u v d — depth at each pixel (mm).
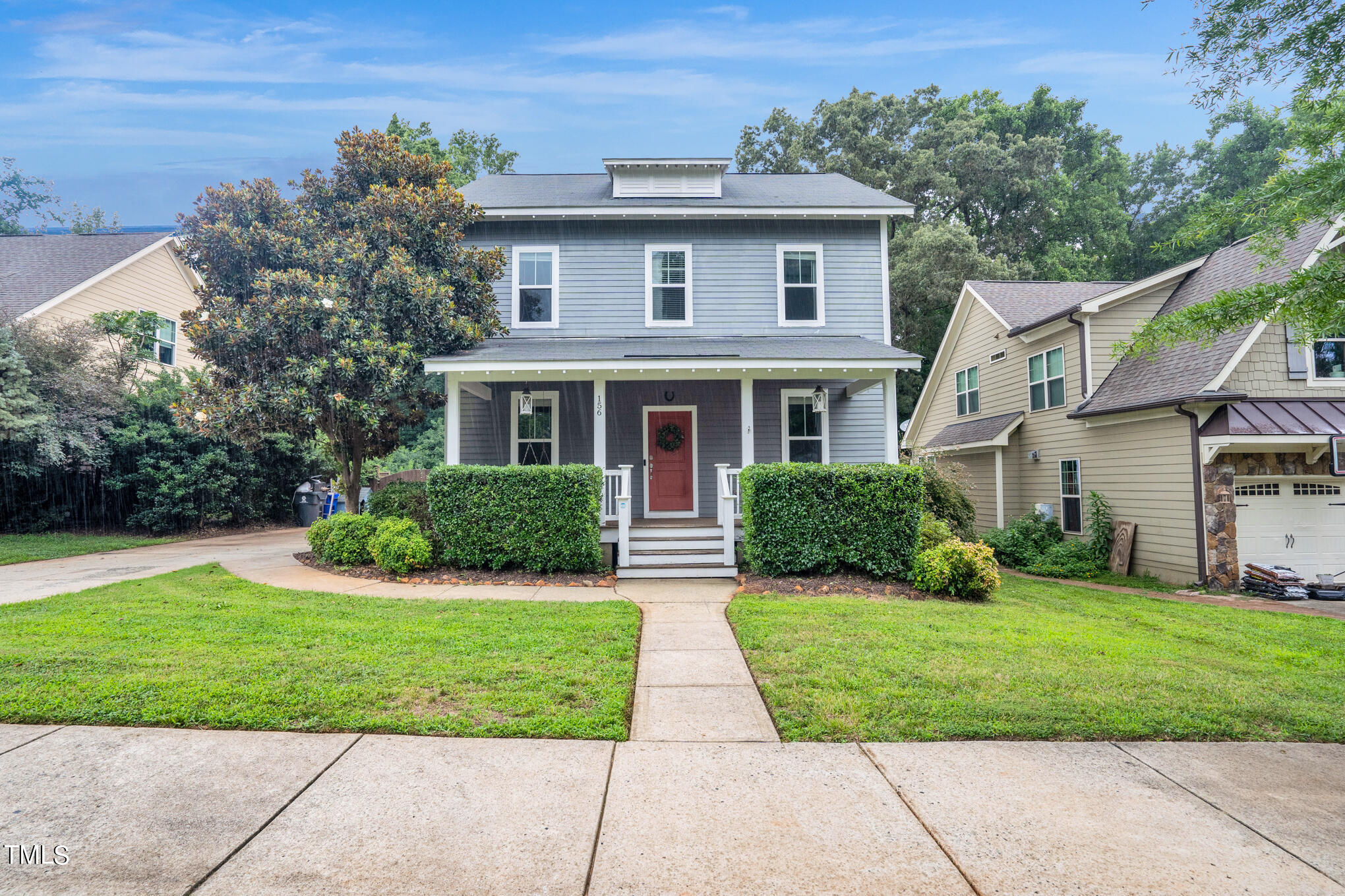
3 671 4863
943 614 7230
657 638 6301
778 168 32688
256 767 3529
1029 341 15742
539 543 9375
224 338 10516
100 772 3449
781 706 4465
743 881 2596
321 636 5973
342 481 12484
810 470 9008
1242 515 11133
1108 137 34125
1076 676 5098
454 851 2789
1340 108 4438
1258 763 3744
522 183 15570
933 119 31859
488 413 13047
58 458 13172
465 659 5301
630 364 10273
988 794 3334
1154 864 2752
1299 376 11211
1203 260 13430
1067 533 14414
